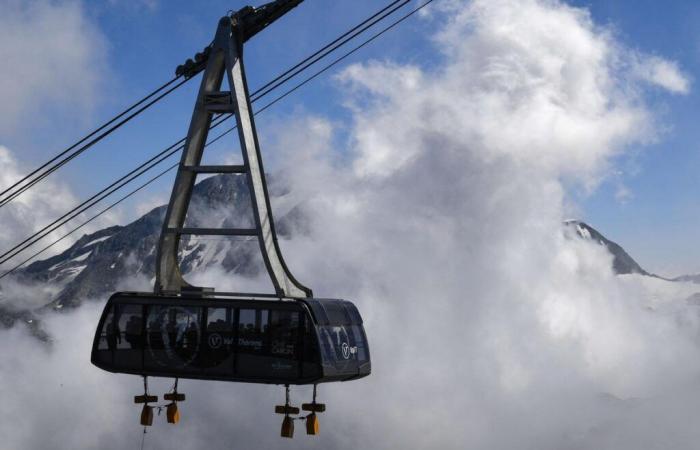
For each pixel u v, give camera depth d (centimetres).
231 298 3891
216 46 4181
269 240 4009
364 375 3962
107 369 3991
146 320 3950
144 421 3912
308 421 3666
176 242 4109
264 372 3731
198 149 4169
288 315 3734
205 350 3828
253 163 4059
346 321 3919
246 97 4178
